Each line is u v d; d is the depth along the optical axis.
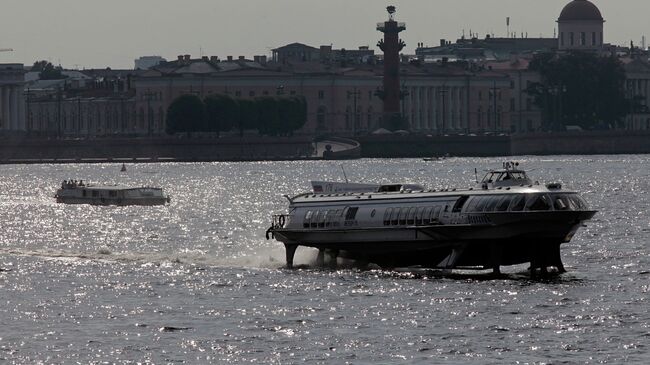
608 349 158.50
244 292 199.25
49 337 167.25
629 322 173.25
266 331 169.62
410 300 189.75
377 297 192.62
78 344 163.12
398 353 157.25
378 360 154.25
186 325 174.00
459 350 158.50
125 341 164.62
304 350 159.12
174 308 186.62
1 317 180.75
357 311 182.25
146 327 172.88
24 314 183.00
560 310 181.62
